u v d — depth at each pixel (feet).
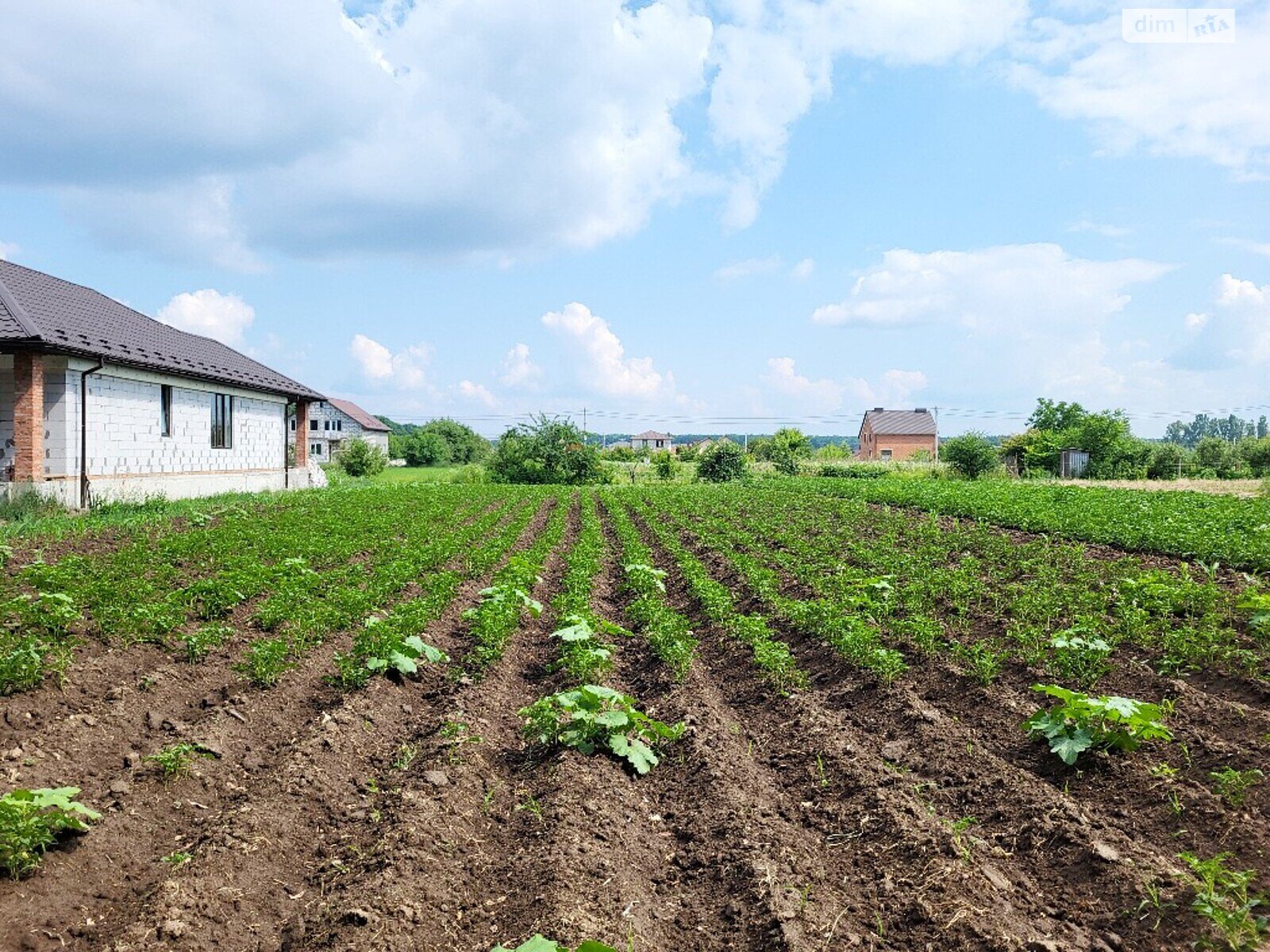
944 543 57.00
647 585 46.11
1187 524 54.80
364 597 37.91
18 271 78.64
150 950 14.44
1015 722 24.52
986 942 14.61
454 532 67.00
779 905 15.94
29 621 30.73
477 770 22.76
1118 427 177.58
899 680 28.94
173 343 92.48
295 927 15.69
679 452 260.21
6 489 63.98
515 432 180.55
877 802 19.98
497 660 32.19
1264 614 30.01
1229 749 20.68
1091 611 34.06
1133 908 15.52
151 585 38.34
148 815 19.33
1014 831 18.67
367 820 19.79
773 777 22.79
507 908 16.42
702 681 30.89
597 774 21.90
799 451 236.84
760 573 45.62
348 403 333.01
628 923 15.64
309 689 28.19
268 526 64.08
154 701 25.72
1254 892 15.67
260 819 19.06
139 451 78.84
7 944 14.29
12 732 22.58
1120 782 20.35
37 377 63.98
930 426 306.96
